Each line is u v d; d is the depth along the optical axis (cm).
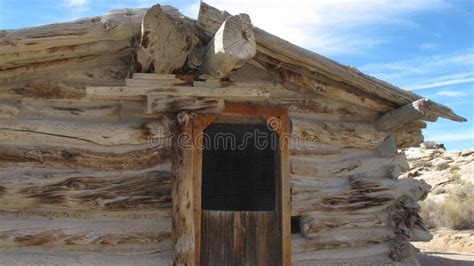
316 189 611
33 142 536
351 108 653
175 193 531
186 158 534
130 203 538
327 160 636
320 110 635
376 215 635
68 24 491
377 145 665
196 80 536
